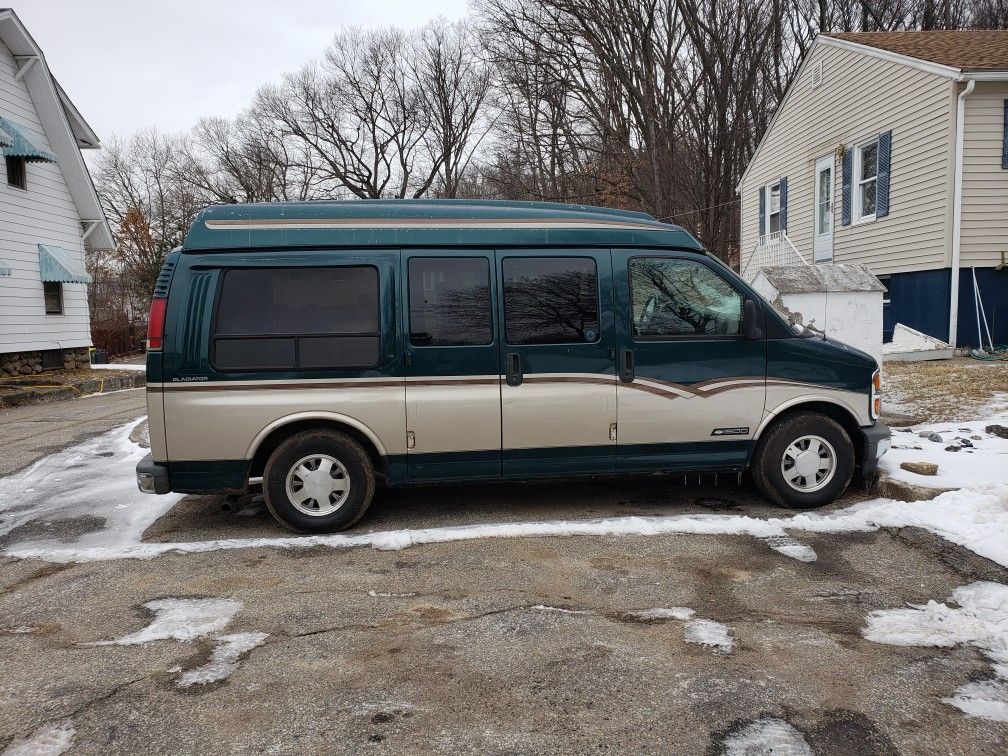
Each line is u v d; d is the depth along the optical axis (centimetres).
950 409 771
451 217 507
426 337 498
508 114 3316
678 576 411
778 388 525
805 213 1684
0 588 422
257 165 4572
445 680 304
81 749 262
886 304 1372
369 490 504
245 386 485
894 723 267
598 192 2739
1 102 1527
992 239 1197
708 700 284
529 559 443
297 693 297
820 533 476
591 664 315
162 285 482
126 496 622
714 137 2567
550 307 509
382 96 4338
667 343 516
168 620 369
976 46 1343
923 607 363
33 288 1633
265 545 478
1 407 1317
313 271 492
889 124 1353
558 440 512
